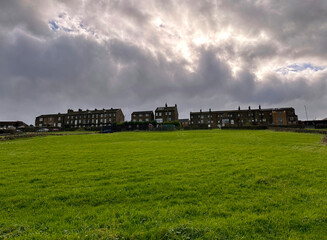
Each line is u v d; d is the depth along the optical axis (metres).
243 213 6.22
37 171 11.77
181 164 13.02
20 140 32.44
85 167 12.64
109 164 13.40
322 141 25.34
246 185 8.78
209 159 14.47
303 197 7.44
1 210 6.69
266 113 95.31
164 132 50.19
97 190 8.45
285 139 27.97
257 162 13.12
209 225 5.47
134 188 8.60
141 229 5.31
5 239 4.93
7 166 13.12
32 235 5.04
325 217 5.87
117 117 99.00
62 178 10.27
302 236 5.08
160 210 6.44
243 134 37.88
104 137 37.72
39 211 6.58
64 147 23.08
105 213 6.30
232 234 5.15
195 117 103.31
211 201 7.18
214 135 37.50
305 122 81.44
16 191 8.36
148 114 99.25
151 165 12.93
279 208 6.58
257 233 5.22
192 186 8.70
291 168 11.36
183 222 5.64
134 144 25.36
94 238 4.82
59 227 5.48
